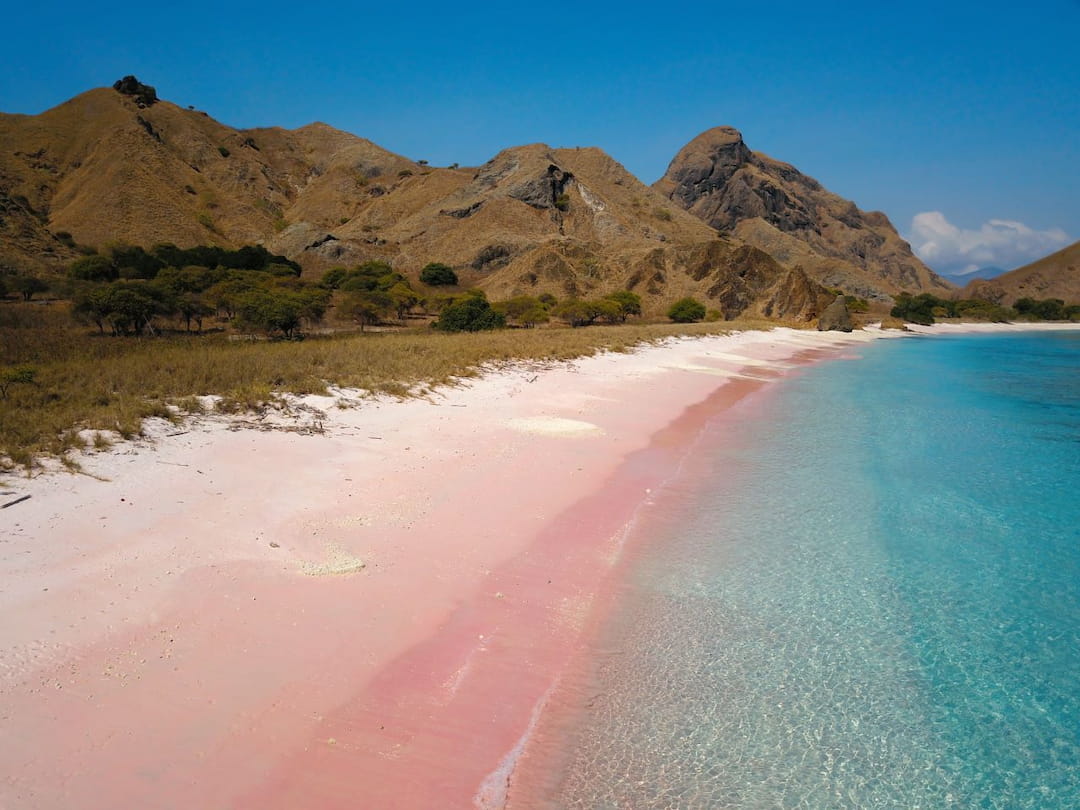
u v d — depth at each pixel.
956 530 10.84
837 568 9.24
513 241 109.31
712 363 34.34
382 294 59.03
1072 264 158.25
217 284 52.16
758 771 5.38
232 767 4.82
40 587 6.62
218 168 154.00
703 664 6.84
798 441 16.98
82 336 35.00
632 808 4.93
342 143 197.38
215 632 6.39
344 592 7.48
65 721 5.00
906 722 6.07
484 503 10.77
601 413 18.62
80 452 10.31
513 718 5.83
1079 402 24.95
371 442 13.32
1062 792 5.28
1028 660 7.12
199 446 11.52
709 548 9.80
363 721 5.52
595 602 8.03
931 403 24.23
